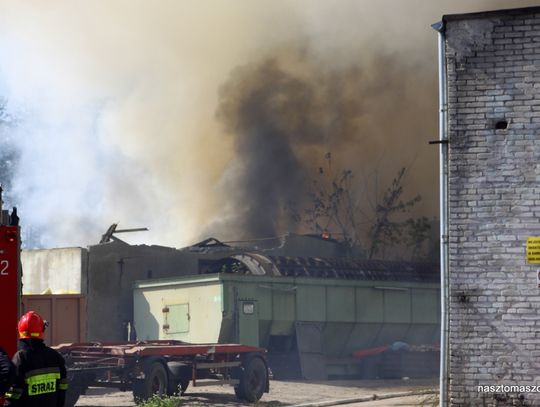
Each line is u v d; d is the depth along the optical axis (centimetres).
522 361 1105
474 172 1133
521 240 1117
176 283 2570
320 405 1981
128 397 2116
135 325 2666
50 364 780
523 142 1124
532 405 1098
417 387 2370
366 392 2256
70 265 2641
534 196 1117
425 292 2998
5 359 712
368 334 2844
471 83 1140
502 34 1137
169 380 1927
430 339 3028
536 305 1108
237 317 2477
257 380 2080
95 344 1984
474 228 1129
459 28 1148
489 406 1109
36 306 2120
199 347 1978
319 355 2653
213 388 2286
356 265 2894
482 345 1117
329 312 2716
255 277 2544
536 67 1126
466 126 1138
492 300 1119
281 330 2612
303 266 2766
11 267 942
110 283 2675
